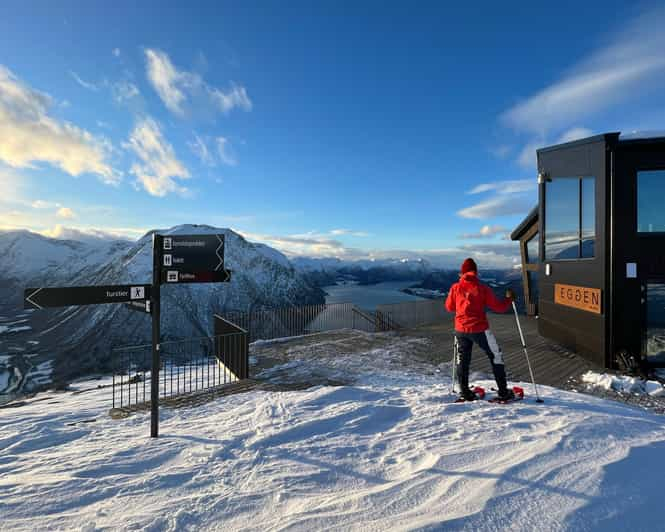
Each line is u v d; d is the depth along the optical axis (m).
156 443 3.65
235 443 3.51
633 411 4.44
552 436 3.21
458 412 4.17
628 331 7.15
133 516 2.28
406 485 2.51
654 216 7.08
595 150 7.66
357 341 10.91
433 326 14.07
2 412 6.28
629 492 2.33
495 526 2.02
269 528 2.11
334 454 3.18
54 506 2.43
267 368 7.87
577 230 8.35
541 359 8.18
